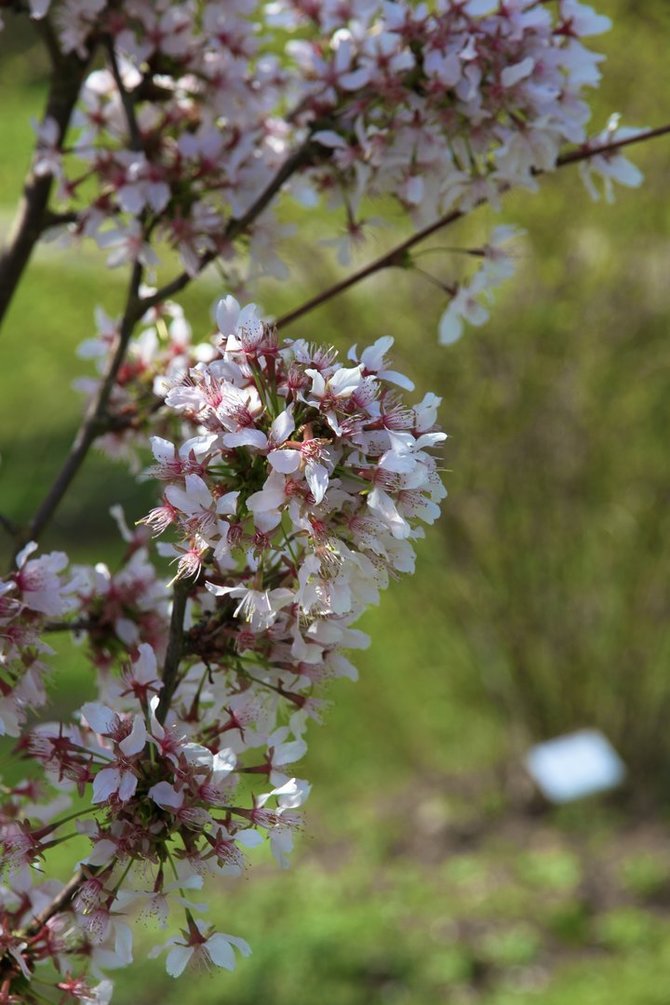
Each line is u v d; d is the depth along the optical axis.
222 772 1.62
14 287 2.83
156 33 2.71
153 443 1.59
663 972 4.95
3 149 6.41
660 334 5.97
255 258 2.70
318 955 5.09
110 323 2.89
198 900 5.57
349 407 1.53
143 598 2.29
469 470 6.10
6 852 1.74
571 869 5.80
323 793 6.66
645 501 6.18
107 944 1.95
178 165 2.61
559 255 5.89
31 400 8.70
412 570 1.59
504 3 2.35
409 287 5.90
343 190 2.61
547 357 6.00
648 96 5.81
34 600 1.85
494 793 6.53
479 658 6.42
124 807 1.62
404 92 2.42
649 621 6.27
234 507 1.54
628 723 6.39
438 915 5.48
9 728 1.84
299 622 1.72
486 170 2.55
